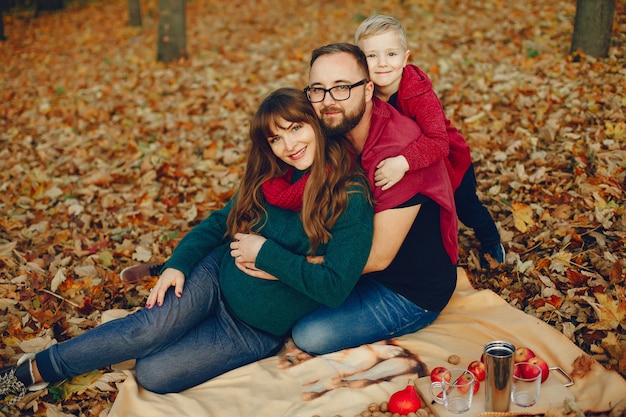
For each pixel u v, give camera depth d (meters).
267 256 2.67
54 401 2.77
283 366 2.81
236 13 13.15
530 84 5.68
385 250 2.71
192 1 15.02
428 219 2.82
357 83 2.63
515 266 3.51
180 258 2.90
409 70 3.15
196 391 2.72
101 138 6.24
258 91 7.17
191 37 11.11
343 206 2.63
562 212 3.77
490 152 4.72
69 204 4.83
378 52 3.18
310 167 2.72
